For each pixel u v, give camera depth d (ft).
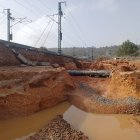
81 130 95.66
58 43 221.25
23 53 162.91
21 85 107.55
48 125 94.53
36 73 121.39
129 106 123.34
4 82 101.24
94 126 101.40
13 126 94.89
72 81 155.94
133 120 110.32
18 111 102.63
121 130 97.45
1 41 146.72
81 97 136.05
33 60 169.17
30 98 108.99
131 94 138.31
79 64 249.34
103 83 166.71
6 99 98.32
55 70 139.64
